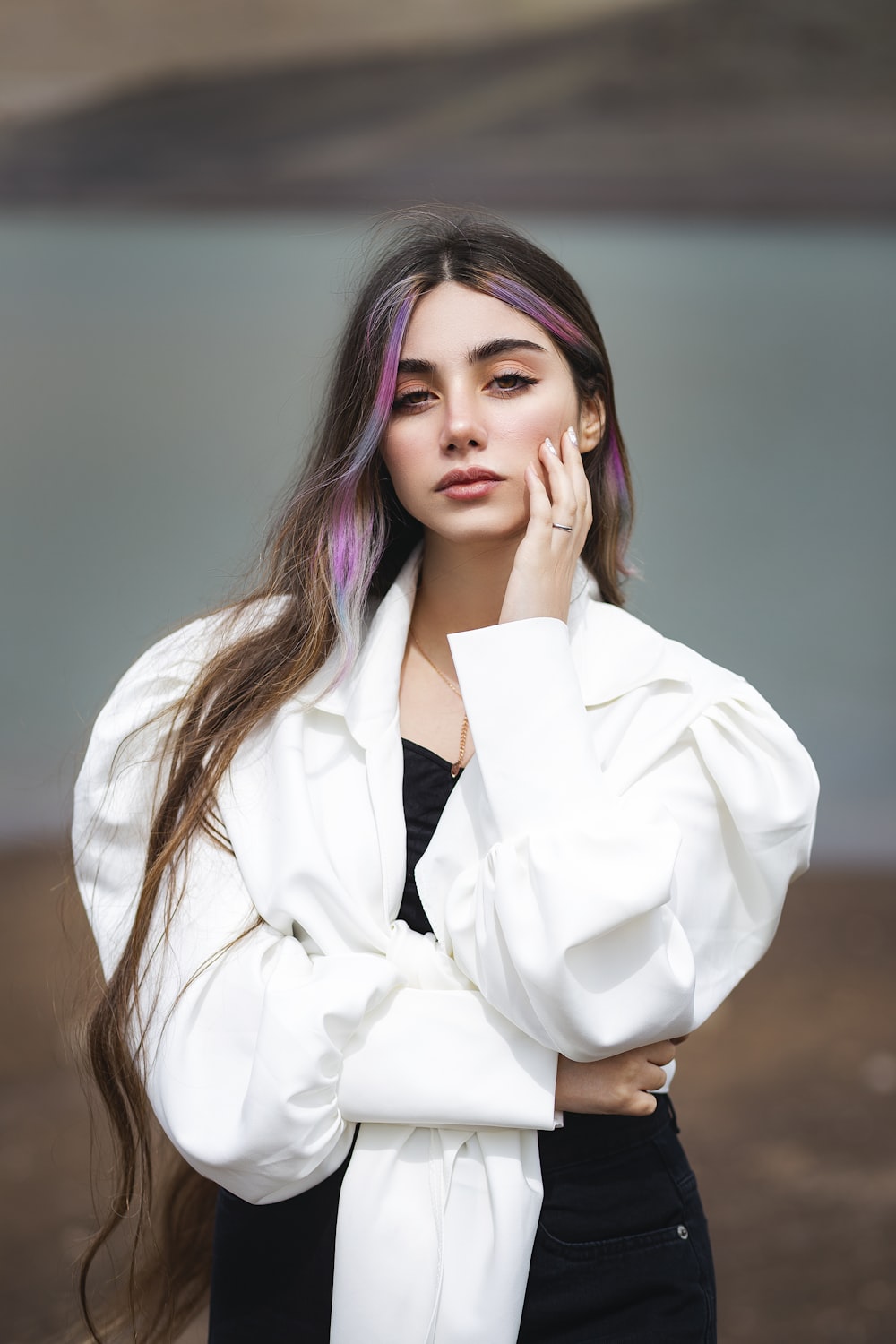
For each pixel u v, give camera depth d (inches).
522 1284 57.4
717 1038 157.6
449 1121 57.0
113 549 325.4
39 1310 104.7
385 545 67.7
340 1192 60.0
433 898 60.4
